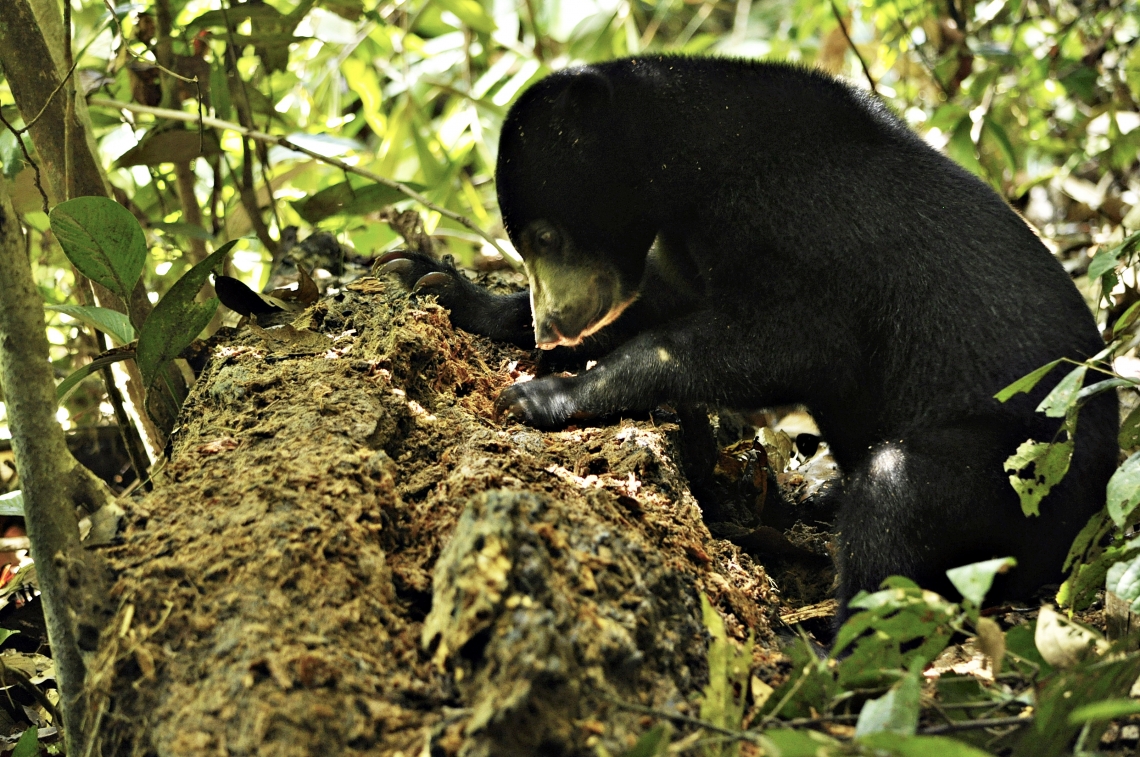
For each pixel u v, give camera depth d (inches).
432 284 187.5
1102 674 90.7
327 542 99.3
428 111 370.6
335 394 128.3
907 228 159.8
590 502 117.2
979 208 161.3
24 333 103.3
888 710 81.5
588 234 178.2
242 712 86.0
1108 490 112.5
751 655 94.3
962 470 145.6
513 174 177.6
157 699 90.9
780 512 185.2
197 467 115.6
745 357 162.2
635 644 95.5
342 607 95.2
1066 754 93.5
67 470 104.7
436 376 150.9
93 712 95.2
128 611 95.0
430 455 127.4
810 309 162.1
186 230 192.9
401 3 327.6
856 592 146.9
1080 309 158.1
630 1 374.0
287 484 106.1
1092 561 122.5
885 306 159.3
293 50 305.9
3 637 137.9
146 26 206.4
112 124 224.1
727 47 426.3
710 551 129.1
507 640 84.7
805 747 74.2
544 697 83.0
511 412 156.3
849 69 341.4
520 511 94.7
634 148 172.2
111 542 102.5
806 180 165.0
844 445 169.9
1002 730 95.6
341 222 241.9
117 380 179.9
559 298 178.4
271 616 92.7
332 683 88.1
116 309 164.1
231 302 167.8
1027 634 105.0
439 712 88.5
